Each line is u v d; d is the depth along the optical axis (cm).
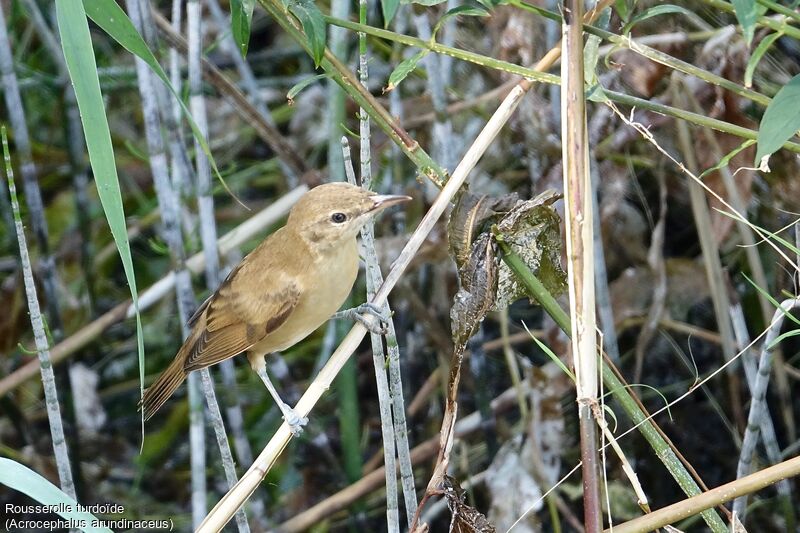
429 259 1102
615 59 951
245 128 1376
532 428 1039
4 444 1310
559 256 691
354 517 1174
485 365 1104
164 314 1368
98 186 583
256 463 650
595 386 562
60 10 585
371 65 1293
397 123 712
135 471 1310
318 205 783
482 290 652
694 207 977
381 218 1209
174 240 1023
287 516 1223
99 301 1396
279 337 843
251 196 1477
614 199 1054
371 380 1326
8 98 1107
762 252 1077
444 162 1048
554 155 1018
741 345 995
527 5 681
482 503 1187
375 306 700
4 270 1370
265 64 1472
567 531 1145
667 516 583
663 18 989
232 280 841
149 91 990
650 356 1190
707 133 920
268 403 1307
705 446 1166
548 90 1033
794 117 564
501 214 675
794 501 1115
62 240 1404
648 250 1121
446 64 1145
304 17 663
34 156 1434
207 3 1373
